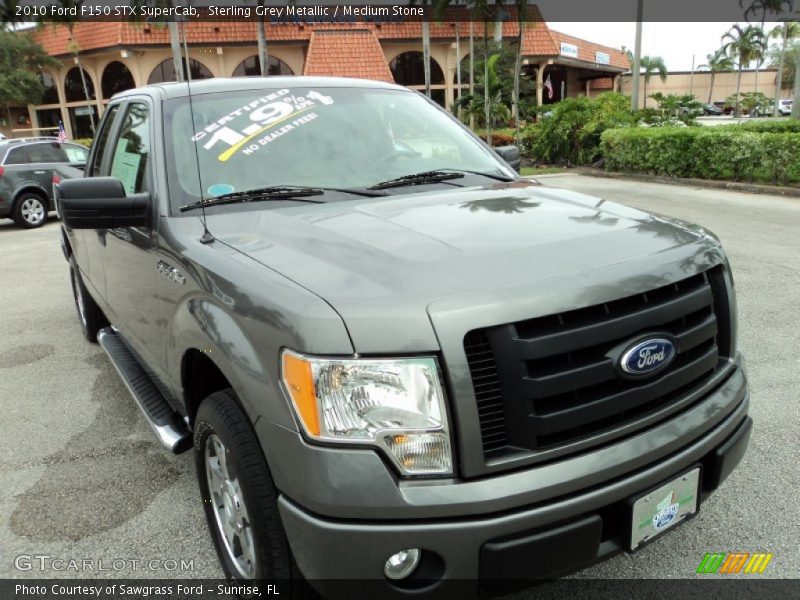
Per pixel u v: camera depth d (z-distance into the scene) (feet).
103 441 12.99
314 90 11.95
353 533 6.11
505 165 12.09
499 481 6.25
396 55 112.16
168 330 9.24
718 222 32.76
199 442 8.46
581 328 6.47
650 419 7.02
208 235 8.52
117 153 12.31
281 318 6.42
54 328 20.42
